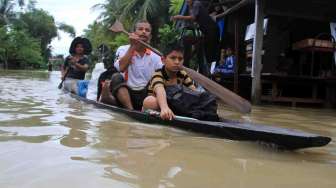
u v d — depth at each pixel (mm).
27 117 3912
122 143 2895
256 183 2127
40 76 17234
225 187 2023
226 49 10336
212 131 3355
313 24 9969
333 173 2422
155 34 21516
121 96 4730
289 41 9914
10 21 42906
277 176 2287
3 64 38344
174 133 3404
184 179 2109
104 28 24562
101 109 4855
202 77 4293
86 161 2342
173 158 2541
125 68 4945
